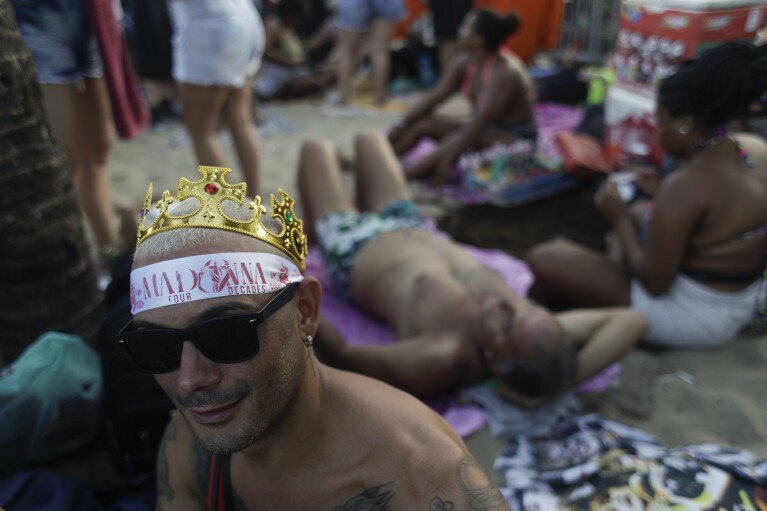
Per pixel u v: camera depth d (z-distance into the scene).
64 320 2.41
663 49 4.25
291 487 1.23
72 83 3.02
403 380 2.43
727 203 2.54
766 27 4.54
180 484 1.43
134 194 4.58
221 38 3.38
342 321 3.11
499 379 2.42
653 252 2.70
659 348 2.91
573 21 7.89
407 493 1.16
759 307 2.73
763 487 1.96
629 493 1.99
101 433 2.43
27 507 1.86
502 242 3.94
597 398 2.59
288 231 1.15
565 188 4.55
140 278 1.05
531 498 2.06
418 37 8.00
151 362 1.08
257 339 1.04
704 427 2.42
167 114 6.20
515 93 4.57
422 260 2.81
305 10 7.15
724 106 2.40
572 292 3.05
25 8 2.78
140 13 5.81
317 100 7.23
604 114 5.02
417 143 5.05
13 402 2.08
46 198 2.23
